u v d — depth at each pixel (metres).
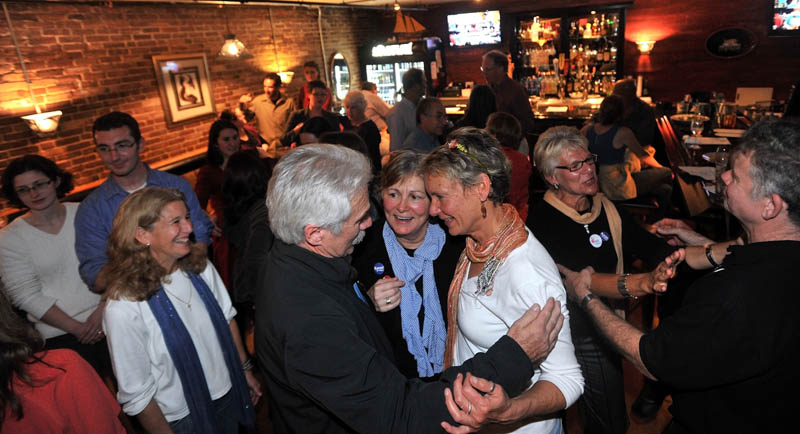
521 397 1.15
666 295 2.39
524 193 2.95
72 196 4.66
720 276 1.21
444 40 9.76
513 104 5.68
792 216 1.14
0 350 1.10
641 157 4.06
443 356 1.77
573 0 8.59
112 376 2.78
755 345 1.14
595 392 1.90
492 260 1.34
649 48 8.35
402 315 1.75
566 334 1.28
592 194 1.88
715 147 4.41
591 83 8.78
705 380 1.21
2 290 1.14
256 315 1.22
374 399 1.05
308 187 1.15
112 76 5.17
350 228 1.21
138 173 2.44
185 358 1.71
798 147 1.11
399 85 9.27
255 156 2.51
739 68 8.02
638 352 1.31
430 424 1.03
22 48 4.36
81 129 4.90
